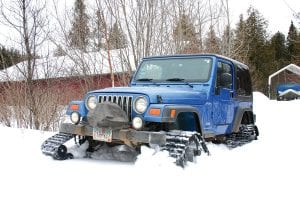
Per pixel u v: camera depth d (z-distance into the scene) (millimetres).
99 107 5156
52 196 3748
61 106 11000
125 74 11922
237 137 7828
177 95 5426
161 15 12281
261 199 3770
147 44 11797
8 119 10688
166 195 3811
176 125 5578
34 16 10625
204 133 5973
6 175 4574
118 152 5793
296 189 4129
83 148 5969
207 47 14773
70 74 11883
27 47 10508
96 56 12391
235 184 4297
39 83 10891
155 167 4699
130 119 5219
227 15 15523
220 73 6555
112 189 3992
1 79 10914
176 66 6559
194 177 4492
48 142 5832
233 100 7148
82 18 12148
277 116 13859
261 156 6082
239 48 17219
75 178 4441
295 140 8039
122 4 11773
